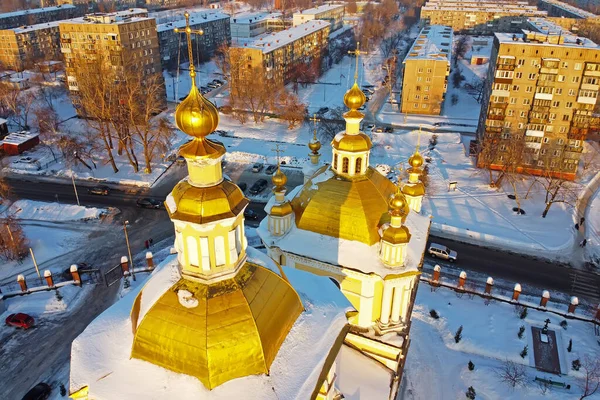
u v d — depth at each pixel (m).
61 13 174.38
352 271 23.83
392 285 23.80
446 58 91.94
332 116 89.12
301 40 118.56
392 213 22.58
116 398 14.77
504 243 51.56
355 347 25.92
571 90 61.94
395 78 117.75
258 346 15.05
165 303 15.38
